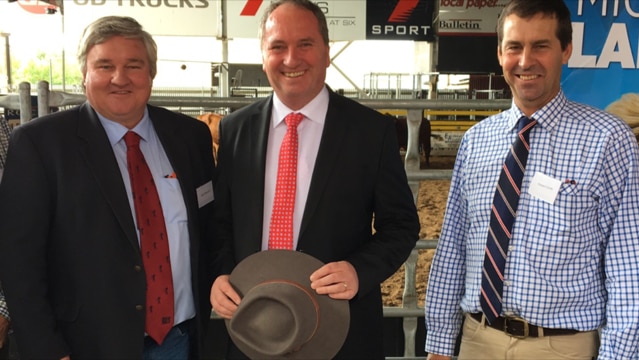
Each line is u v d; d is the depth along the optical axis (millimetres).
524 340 1798
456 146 8633
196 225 1933
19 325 1668
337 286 1705
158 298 1808
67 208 1712
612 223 1716
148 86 1837
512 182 1795
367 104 2736
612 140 1689
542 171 1762
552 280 1737
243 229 1869
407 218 1919
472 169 1933
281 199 1849
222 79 9742
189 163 1952
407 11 8781
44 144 1720
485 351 1884
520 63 1735
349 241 1869
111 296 1728
